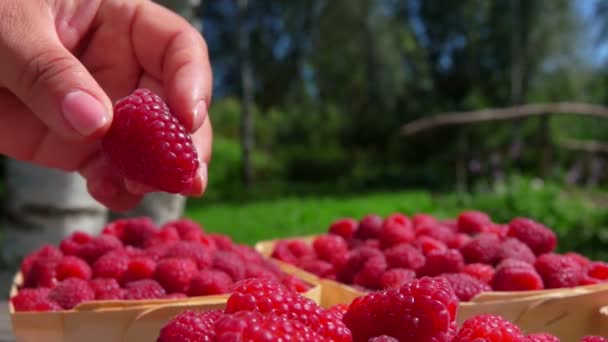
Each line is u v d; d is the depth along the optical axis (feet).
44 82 0.71
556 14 10.37
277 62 12.61
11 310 0.89
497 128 9.48
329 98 11.52
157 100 0.73
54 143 0.99
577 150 7.19
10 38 0.73
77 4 0.97
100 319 0.86
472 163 5.88
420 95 11.31
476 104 10.19
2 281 1.71
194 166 0.73
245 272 1.00
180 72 0.87
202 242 1.13
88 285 0.95
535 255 1.11
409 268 1.02
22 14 0.75
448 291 0.61
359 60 10.89
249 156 8.64
